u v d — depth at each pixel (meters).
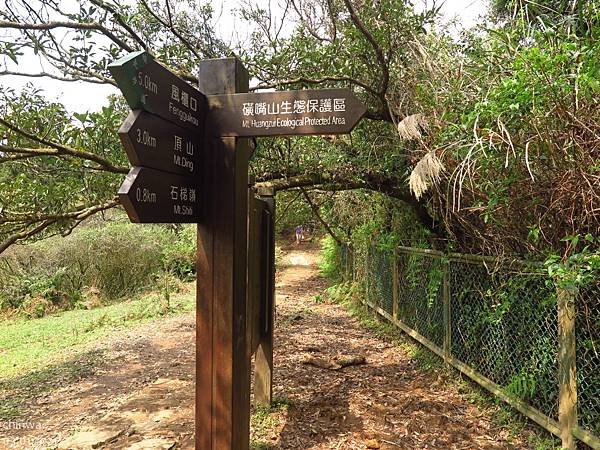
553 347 2.94
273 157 4.81
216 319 2.49
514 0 3.20
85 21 3.49
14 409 4.31
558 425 2.86
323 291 10.73
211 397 2.50
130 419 3.90
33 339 7.75
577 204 2.47
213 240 2.48
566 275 2.26
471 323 4.02
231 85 2.52
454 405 3.79
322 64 4.04
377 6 3.70
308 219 10.19
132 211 1.79
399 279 5.99
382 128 4.76
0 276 10.84
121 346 6.80
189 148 2.31
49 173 3.74
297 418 3.59
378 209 6.37
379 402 3.91
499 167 2.71
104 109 3.28
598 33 2.35
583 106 2.32
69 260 11.70
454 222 4.05
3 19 3.11
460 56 3.87
